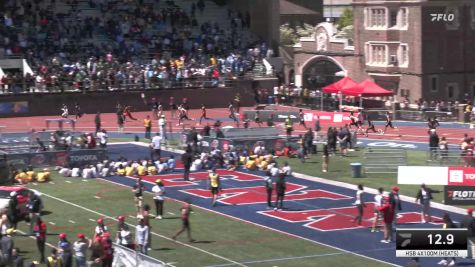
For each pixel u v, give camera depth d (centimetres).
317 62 13088
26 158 7412
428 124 9494
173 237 5338
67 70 11306
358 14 12475
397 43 12038
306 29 15025
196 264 4831
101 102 11200
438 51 11912
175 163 7625
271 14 13388
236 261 4900
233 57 12338
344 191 6719
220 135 8038
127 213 6019
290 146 8125
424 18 11750
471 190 6097
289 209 6153
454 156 7238
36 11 12056
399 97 12100
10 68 11256
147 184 6988
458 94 12100
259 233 5512
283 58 13388
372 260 4912
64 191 6731
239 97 11988
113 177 7294
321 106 11088
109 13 12569
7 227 5375
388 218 5278
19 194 5678
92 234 5444
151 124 9788
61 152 7506
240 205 6272
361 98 10581
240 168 7638
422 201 5650
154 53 12238
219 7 13575
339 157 8094
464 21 12050
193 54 12444
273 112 10162
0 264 4500
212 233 5506
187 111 10981
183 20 12912
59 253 4497
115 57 11938
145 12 12750
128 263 4378
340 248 5166
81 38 12050
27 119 10612
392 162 7306
